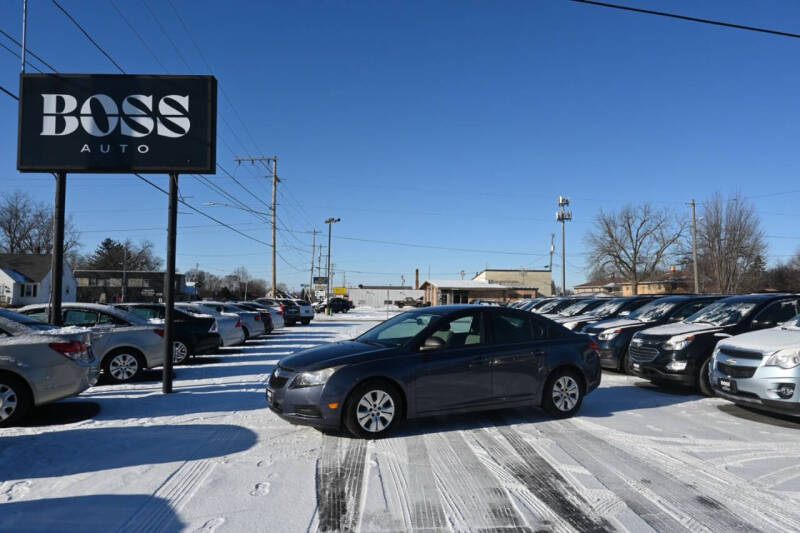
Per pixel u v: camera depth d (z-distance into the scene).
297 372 5.89
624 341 10.78
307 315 30.30
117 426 6.37
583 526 3.69
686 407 7.64
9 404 6.24
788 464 5.04
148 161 8.41
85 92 8.40
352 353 6.09
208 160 8.50
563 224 43.69
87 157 8.35
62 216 8.46
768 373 6.29
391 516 3.85
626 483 4.53
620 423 6.61
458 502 4.11
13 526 3.64
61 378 6.49
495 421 6.70
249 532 3.57
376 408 5.86
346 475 4.70
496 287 67.25
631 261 54.06
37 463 4.99
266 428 6.30
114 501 4.09
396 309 66.25
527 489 4.39
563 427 6.40
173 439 5.82
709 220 44.12
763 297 9.09
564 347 6.92
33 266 58.03
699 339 8.45
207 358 13.38
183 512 3.89
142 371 10.26
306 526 3.68
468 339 6.50
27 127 8.30
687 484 4.50
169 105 8.51
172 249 8.52
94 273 75.75
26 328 6.68
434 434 6.07
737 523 3.74
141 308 12.17
